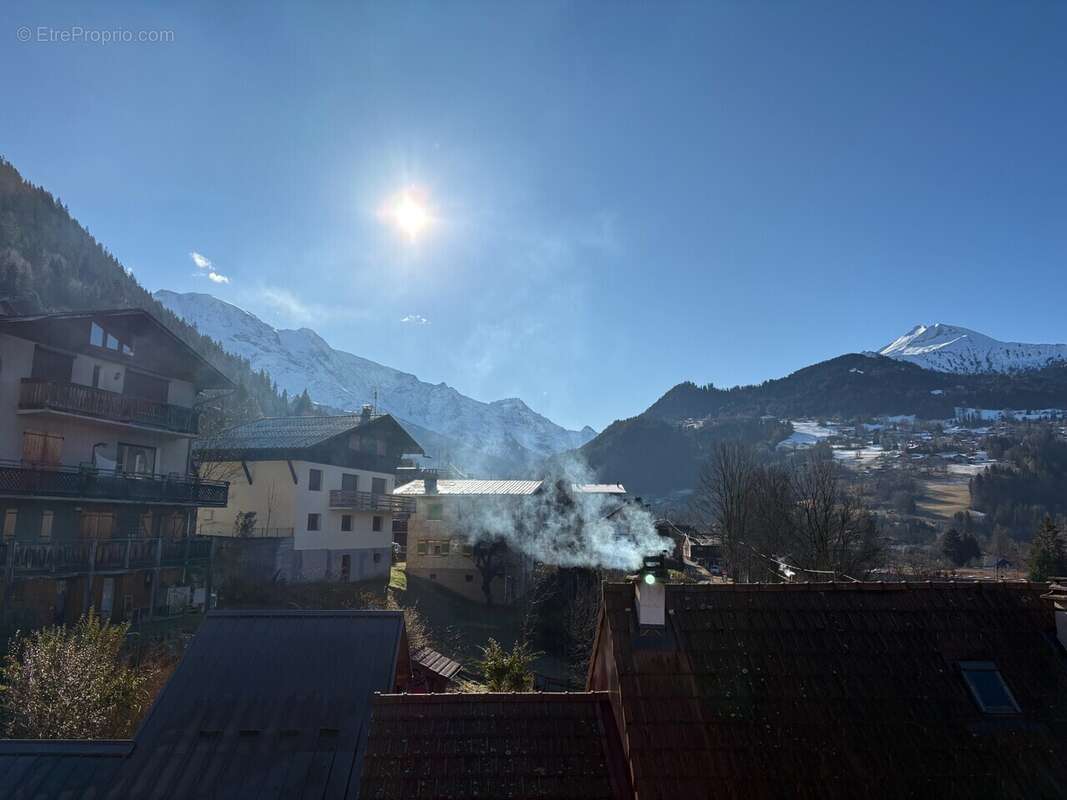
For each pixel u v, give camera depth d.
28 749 10.51
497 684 23.70
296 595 34.81
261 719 11.02
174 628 27.30
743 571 44.56
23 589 24.25
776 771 8.43
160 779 10.02
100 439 28.73
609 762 9.38
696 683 9.41
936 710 9.16
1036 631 10.25
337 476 41.81
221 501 33.06
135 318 29.81
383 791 8.95
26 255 93.81
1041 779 8.45
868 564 46.84
